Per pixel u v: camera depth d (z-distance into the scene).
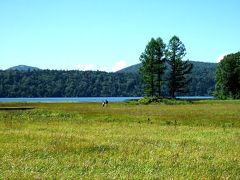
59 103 93.62
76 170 14.87
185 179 13.52
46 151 19.14
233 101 107.38
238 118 45.47
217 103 97.94
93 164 16.08
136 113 53.72
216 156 18.50
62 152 18.98
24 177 13.23
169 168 15.38
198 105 85.50
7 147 20.34
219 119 44.19
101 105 84.44
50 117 47.62
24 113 52.19
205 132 31.38
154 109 66.12
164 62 121.12
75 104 88.19
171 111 59.41
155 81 120.44
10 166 15.25
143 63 119.88
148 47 119.06
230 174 14.47
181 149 20.64
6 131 30.16
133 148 20.45
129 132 30.58
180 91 124.44
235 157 18.25
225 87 144.50
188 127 36.12
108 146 21.19
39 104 85.94
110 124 38.88
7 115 49.38
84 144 21.53
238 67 142.75
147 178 13.60
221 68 145.50
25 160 16.75
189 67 123.81
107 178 13.52
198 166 16.05
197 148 21.33
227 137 27.67
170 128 34.75
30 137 25.55
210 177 13.85
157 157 17.78
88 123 39.94
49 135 26.95
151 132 30.89
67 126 36.09
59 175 13.78
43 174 13.96
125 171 14.82
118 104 93.88
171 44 121.75
